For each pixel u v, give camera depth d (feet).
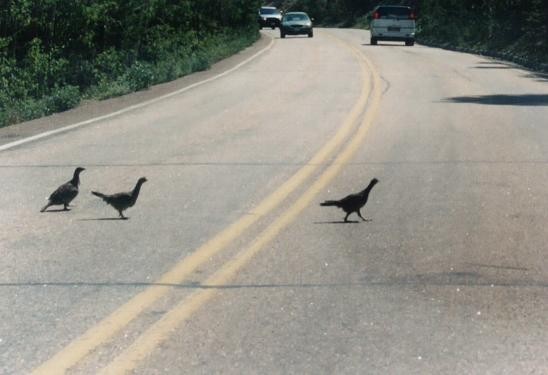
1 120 79.36
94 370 22.18
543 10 186.39
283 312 26.78
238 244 35.27
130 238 36.37
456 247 34.65
